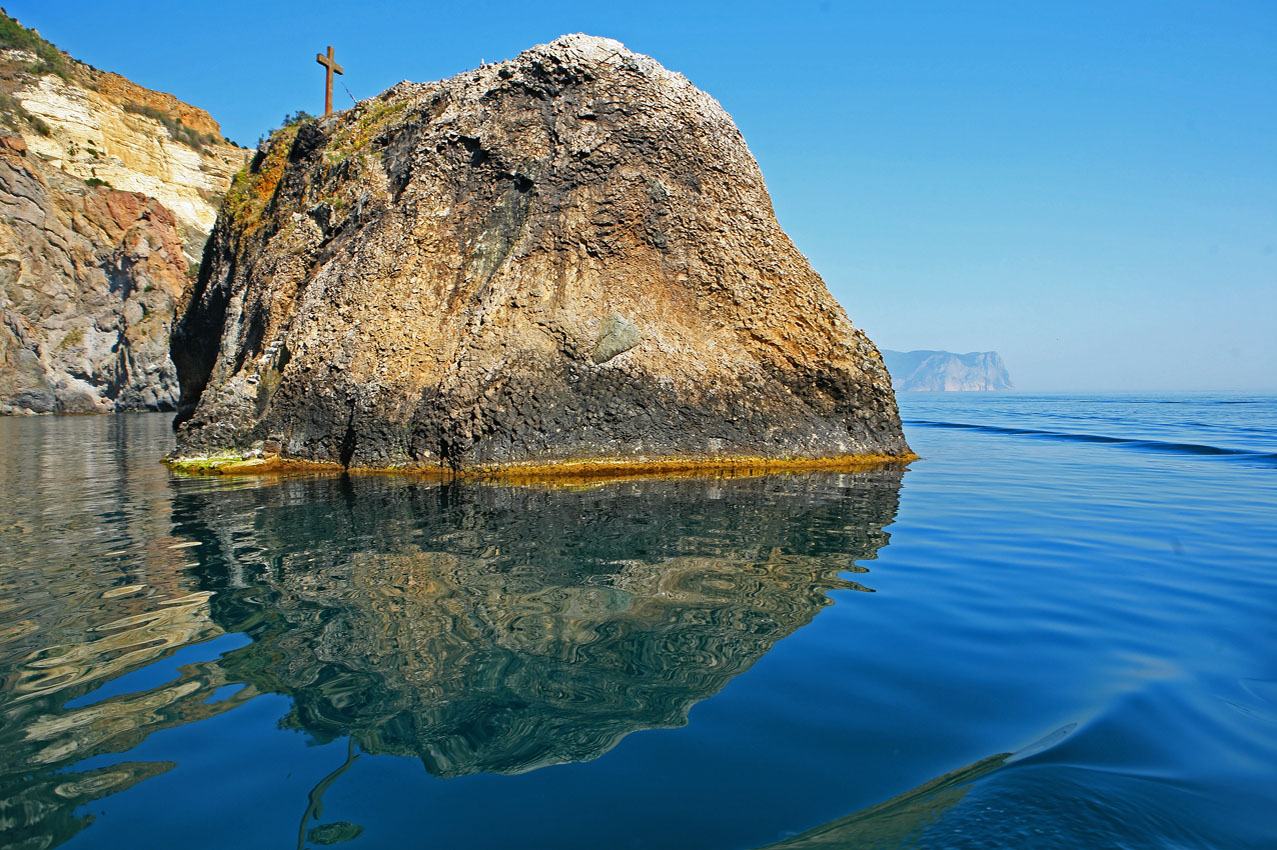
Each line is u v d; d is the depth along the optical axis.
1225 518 8.22
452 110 15.23
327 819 2.52
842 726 3.19
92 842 2.40
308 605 4.85
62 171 55.00
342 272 14.44
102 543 6.83
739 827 2.46
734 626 4.46
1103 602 5.03
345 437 13.21
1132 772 2.78
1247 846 2.35
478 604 4.86
